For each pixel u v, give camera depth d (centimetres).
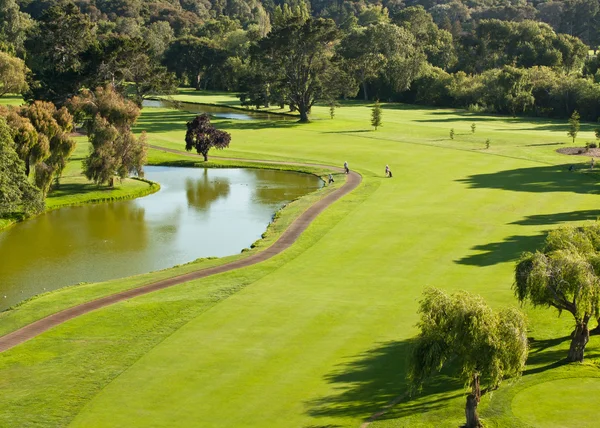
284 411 3672
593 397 3650
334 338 4603
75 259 7031
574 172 10438
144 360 4356
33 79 14912
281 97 17512
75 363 4362
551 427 3362
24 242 7612
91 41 17175
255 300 5391
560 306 4159
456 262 6222
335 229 7562
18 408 3809
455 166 11188
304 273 6088
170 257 7088
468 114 18925
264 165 11806
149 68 15862
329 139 14150
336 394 3834
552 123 16675
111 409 3762
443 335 3391
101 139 9894
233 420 3603
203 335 4722
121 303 5422
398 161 11750
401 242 6950
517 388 3781
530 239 6875
